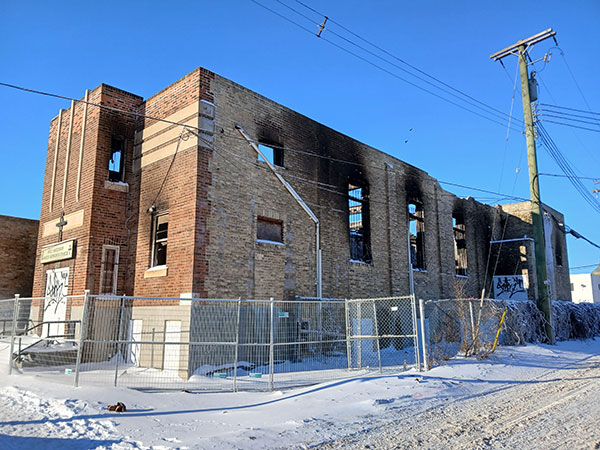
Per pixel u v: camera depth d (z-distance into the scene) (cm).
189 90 1446
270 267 1525
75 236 1596
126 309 1504
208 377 1204
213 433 695
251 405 905
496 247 3003
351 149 1991
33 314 1756
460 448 606
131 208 1603
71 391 916
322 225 1762
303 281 1631
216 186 1407
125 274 1560
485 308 1764
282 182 1620
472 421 754
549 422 730
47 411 785
